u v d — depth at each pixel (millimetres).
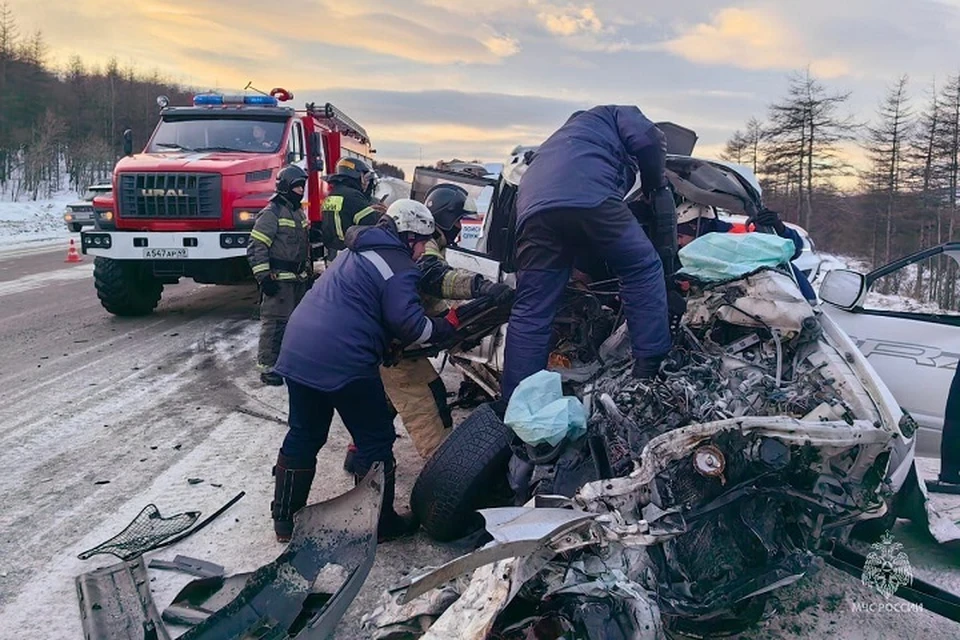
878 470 2773
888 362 4320
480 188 5066
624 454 2766
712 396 3125
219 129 9680
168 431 5227
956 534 3393
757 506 2756
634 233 3520
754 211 4406
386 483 3629
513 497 3520
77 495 4152
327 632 2725
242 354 7562
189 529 3729
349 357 3398
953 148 37719
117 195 8500
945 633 2975
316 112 10516
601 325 4008
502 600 2137
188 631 2682
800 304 3314
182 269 8625
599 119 3836
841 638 2920
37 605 3078
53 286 12000
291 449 3598
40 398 5914
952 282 12062
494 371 4652
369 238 3547
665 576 2494
